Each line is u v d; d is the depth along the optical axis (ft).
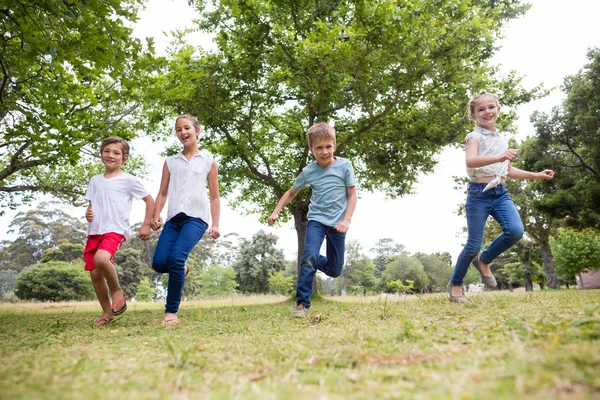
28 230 157.17
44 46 13.16
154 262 11.21
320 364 4.22
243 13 31.86
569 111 65.87
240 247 148.36
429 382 3.14
